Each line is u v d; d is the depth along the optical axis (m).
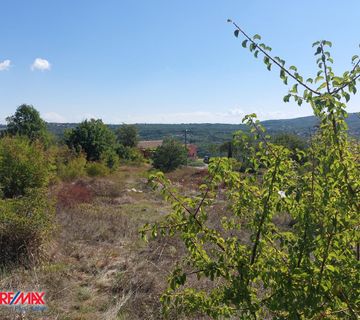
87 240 7.89
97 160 27.11
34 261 6.15
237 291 2.16
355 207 2.19
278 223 7.23
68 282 5.61
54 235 7.38
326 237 2.07
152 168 30.28
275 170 2.12
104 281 5.64
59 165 18.59
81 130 27.73
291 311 2.02
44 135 30.36
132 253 7.00
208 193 2.28
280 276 2.06
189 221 2.25
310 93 2.20
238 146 2.35
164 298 2.52
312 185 2.11
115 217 10.09
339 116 2.10
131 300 4.92
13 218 6.23
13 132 30.02
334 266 2.07
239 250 2.31
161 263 6.33
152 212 12.24
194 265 2.39
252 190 2.31
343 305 2.07
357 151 2.38
